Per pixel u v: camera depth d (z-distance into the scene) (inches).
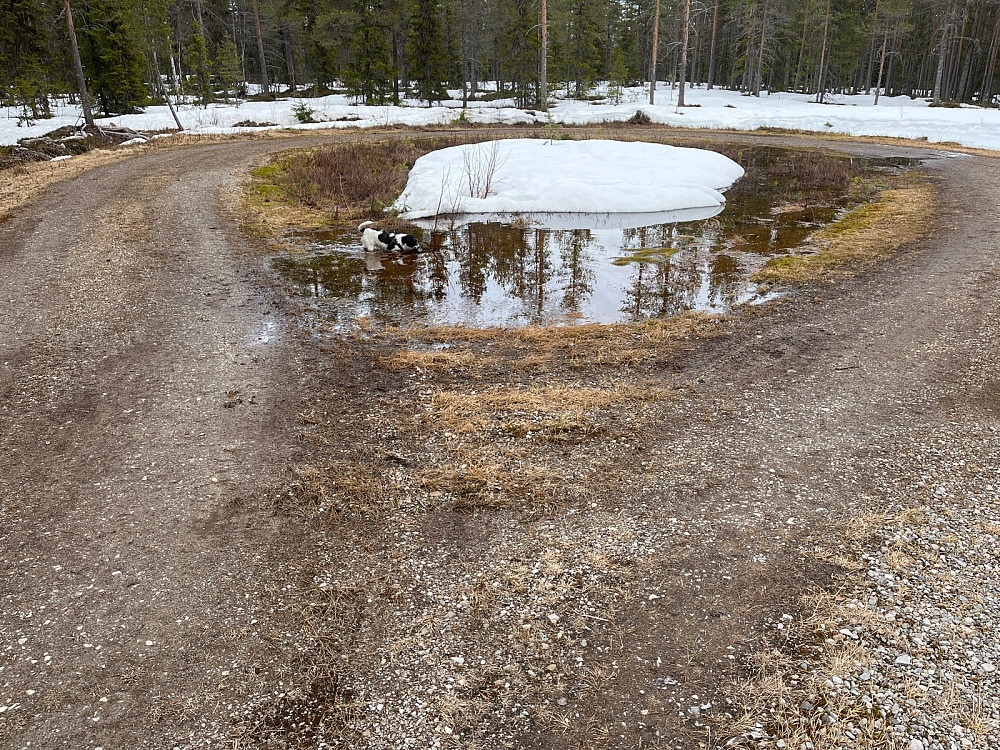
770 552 157.0
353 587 147.7
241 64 1742.1
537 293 366.3
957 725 109.4
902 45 2018.9
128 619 139.3
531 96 1675.7
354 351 282.4
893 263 402.9
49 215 524.4
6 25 1085.8
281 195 634.8
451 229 525.0
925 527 163.6
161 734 112.7
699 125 1344.7
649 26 2044.8
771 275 386.3
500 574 151.0
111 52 1185.4
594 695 119.6
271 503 177.9
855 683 119.4
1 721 115.1
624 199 601.6
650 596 144.0
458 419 220.5
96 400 239.1
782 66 2063.2
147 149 903.7
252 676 125.0
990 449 199.3
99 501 180.1
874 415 222.7
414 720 114.8
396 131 1234.0
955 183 675.4
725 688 120.3
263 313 330.6
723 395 239.1
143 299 347.6
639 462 196.2
